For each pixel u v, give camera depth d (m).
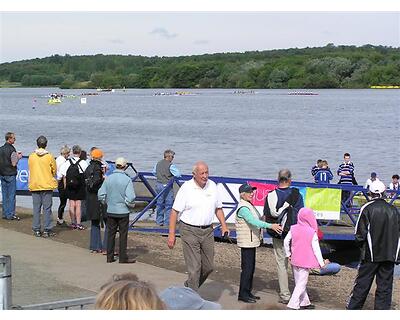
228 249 14.30
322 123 85.38
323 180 21.78
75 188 15.34
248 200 9.76
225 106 137.25
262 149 51.81
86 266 11.59
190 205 9.23
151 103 156.62
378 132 70.56
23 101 178.88
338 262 15.88
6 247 13.12
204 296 10.02
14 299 9.21
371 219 9.11
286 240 9.40
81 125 81.06
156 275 11.09
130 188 11.80
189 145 54.59
